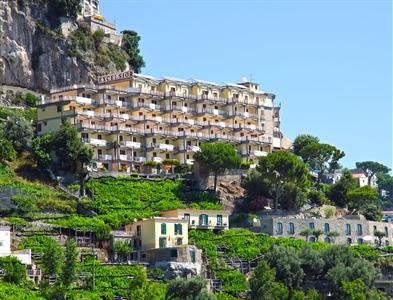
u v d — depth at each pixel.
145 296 194.12
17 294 186.62
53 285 197.62
